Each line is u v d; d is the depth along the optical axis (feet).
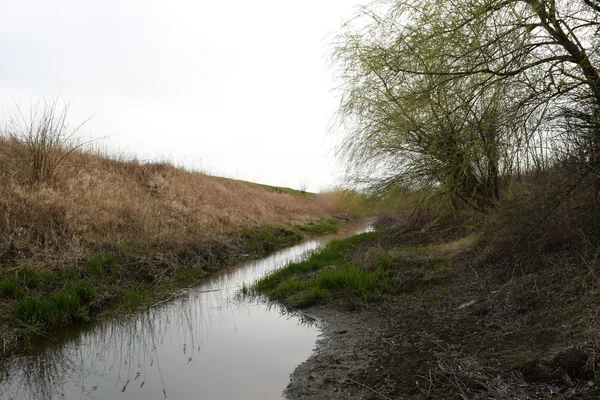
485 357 13.50
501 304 17.37
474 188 28.76
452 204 34.63
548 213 18.89
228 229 51.03
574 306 14.30
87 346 19.03
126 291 27.48
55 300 22.72
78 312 22.59
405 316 20.15
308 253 45.37
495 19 17.74
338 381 14.37
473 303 18.90
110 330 21.17
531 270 19.01
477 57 17.83
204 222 48.32
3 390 14.90
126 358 17.60
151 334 20.54
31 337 19.90
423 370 13.78
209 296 27.96
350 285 25.45
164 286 30.04
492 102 18.69
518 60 17.28
